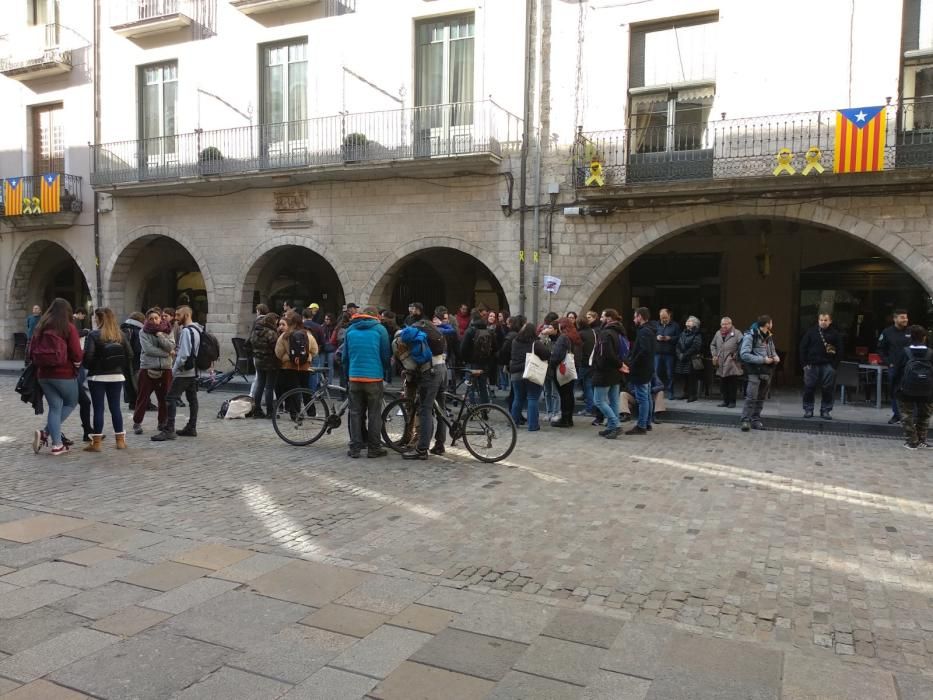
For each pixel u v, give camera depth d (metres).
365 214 16.22
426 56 15.78
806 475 7.78
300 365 10.69
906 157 11.98
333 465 8.01
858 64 12.41
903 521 6.08
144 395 9.80
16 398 14.02
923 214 11.99
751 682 3.36
